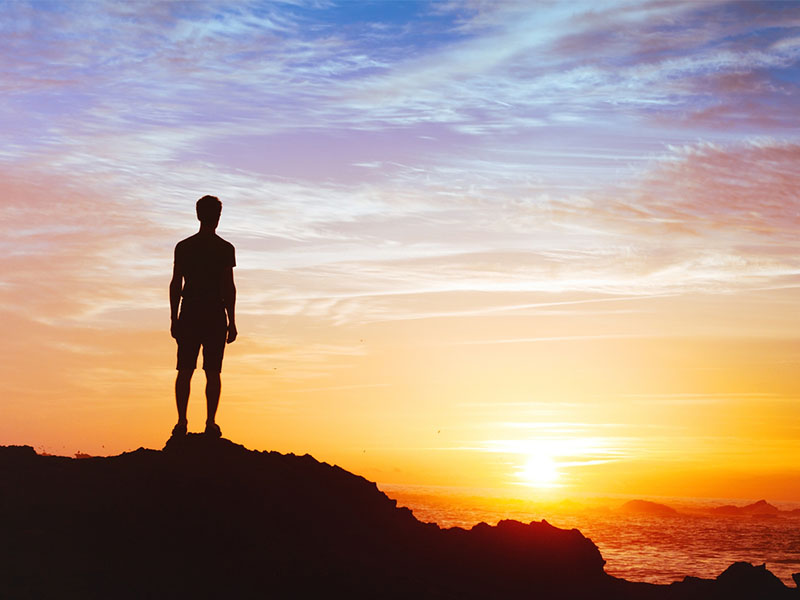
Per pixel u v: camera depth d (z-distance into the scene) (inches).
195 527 372.5
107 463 414.3
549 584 471.8
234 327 432.5
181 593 326.3
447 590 409.7
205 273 423.2
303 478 448.8
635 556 5802.2
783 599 690.2
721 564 5093.5
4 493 367.6
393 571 398.0
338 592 357.4
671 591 657.6
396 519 474.3
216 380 430.0
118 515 366.3
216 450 432.8
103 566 331.0
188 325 420.8
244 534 375.9
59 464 411.5
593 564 513.3
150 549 352.5
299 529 403.5
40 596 297.7
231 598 331.6
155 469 404.8
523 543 498.0
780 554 6314.0
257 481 416.5
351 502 459.5
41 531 343.3
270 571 357.1
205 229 430.0
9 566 312.3
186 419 434.0
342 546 406.6
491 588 438.6
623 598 506.3
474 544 483.8
